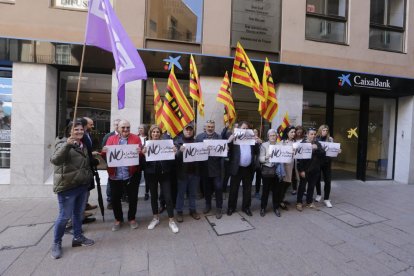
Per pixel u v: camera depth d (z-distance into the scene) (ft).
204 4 21.77
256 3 23.07
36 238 12.11
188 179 14.98
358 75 24.70
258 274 9.64
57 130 21.33
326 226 14.37
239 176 15.67
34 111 19.30
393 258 11.01
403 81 26.04
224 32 22.12
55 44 19.19
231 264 10.26
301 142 16.75
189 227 13.76
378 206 18.38
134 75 12.28
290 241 12.38
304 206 17.95
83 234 12.64
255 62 22.17
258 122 24.40
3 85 20.13
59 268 9.69
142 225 13.91
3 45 18.66
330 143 17.63
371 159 28.40
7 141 20.33
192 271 9.71
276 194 15.97
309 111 25.73
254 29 23.04
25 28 19.40
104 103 21.94
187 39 21.93
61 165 10.27
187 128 14.70
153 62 20.47
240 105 24.00
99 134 21.98
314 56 24.27
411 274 9.87
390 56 26.50
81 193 11.14
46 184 19.54
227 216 15.55
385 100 28.32
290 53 23.62
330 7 25.39
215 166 15.39
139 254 10.84
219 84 21.74
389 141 28.48
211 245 11.80
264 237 12.75
